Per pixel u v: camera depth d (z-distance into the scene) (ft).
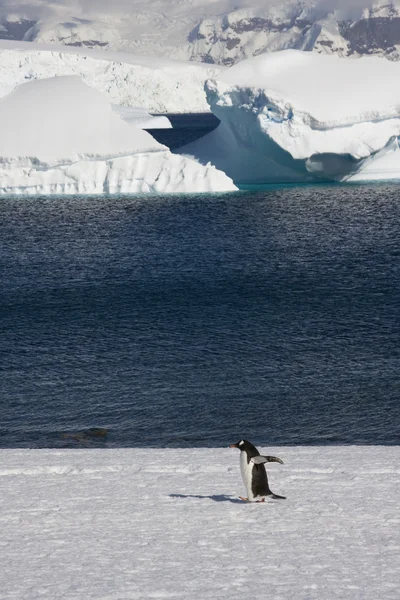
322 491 131.13
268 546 99.35
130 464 160.97
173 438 285.64
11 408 326.24
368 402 327.26
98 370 386.52
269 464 158.10
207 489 135.64
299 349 424.46
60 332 479.41
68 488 137.69
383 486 134.21
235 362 398.01
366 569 89.40
